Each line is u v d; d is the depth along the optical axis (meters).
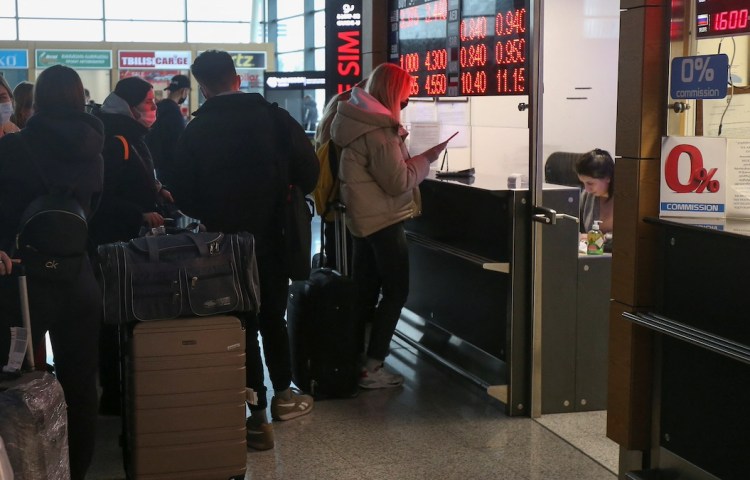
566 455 3.99
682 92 3.18
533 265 4.41
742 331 2.86
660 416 3.34
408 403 4.73
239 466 3.60
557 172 5.77
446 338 5.34
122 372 3.69
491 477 3.75
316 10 19.61
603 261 4.52
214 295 3.50
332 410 4.63
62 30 22.31
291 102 15.34
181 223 6.75
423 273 5.54
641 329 3.37
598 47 6.09
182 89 7.11
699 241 3.06
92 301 3.17
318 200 5.07
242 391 3.58
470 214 4.82
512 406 4.52
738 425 2.91
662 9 3.22
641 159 3.28
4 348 3.04
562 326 4.51
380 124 4.61
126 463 3.66
